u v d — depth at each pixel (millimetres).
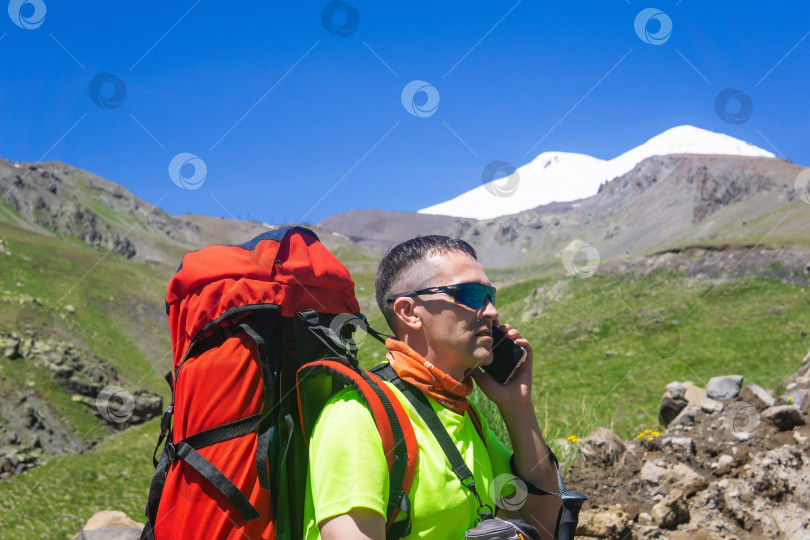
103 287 99250
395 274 1998
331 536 1648
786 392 6934
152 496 2029
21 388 44938
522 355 2088
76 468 22547
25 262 101688
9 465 33438
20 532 15258
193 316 2053
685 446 5188
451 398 1945
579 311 67812
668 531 4480
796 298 58781
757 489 4672
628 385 38312
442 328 1896
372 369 2023
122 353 75688
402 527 1752
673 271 73312
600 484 4910
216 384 1952
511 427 2115
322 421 1804
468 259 1968
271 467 1902
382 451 1724
